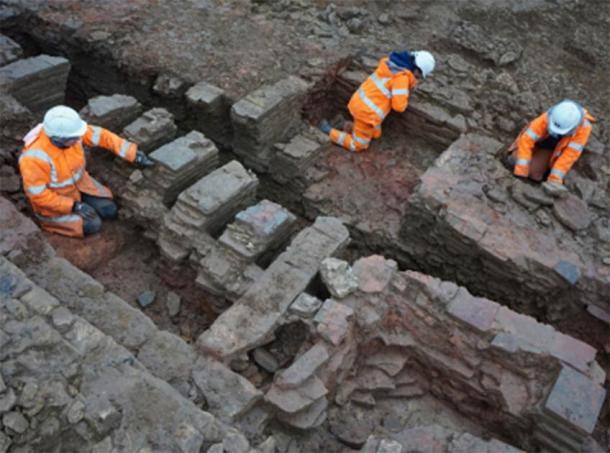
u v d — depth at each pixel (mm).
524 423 4176
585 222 5383
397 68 6070
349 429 4297
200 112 6414
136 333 3928
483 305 4371
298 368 3820
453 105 6547
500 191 5566
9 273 3654
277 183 6457
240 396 3682
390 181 6395
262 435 3721
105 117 5363
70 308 3990
